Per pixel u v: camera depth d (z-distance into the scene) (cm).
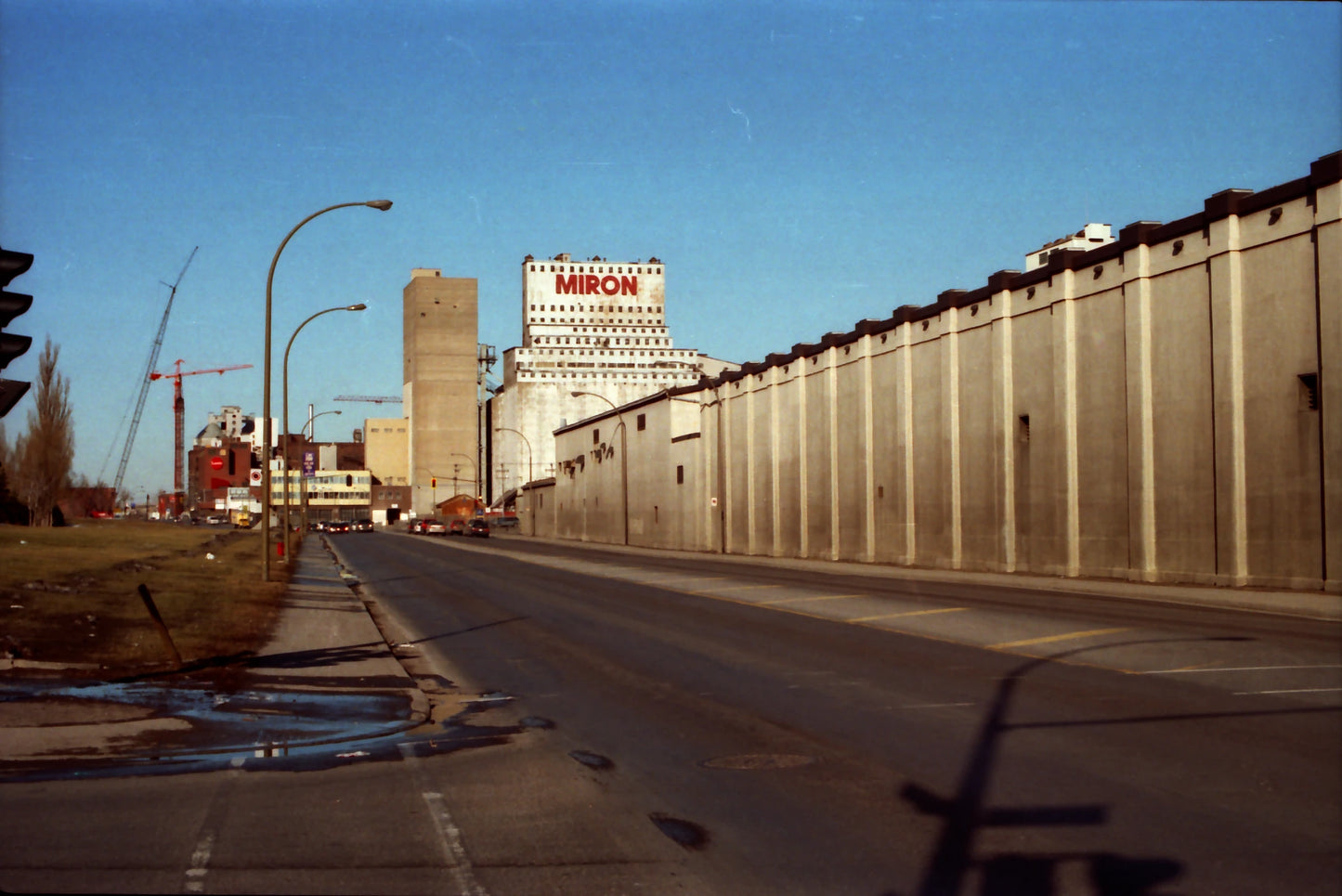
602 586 3603
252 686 1496
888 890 638
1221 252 3023
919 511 4575
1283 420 2850
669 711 1278
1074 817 770
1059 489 3681
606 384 18900
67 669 1551
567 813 825
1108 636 1858
